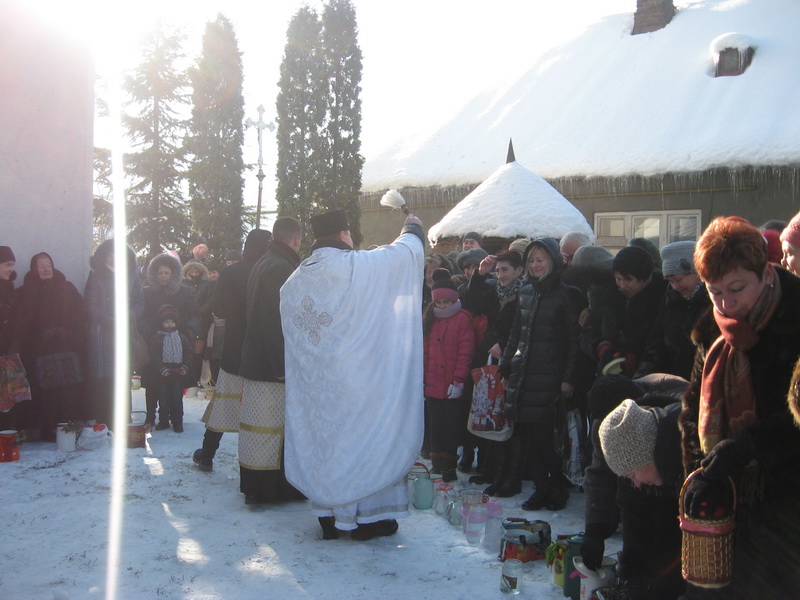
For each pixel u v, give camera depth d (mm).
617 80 17266
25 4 6668
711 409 2361
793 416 2166
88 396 6727
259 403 4801
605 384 3061
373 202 17547
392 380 4230
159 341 7062
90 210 7137
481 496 4477
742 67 15609
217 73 21031
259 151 18219
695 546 2320
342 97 16891
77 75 6988
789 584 2320
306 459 4234
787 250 3215
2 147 6602
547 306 4848
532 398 4777
